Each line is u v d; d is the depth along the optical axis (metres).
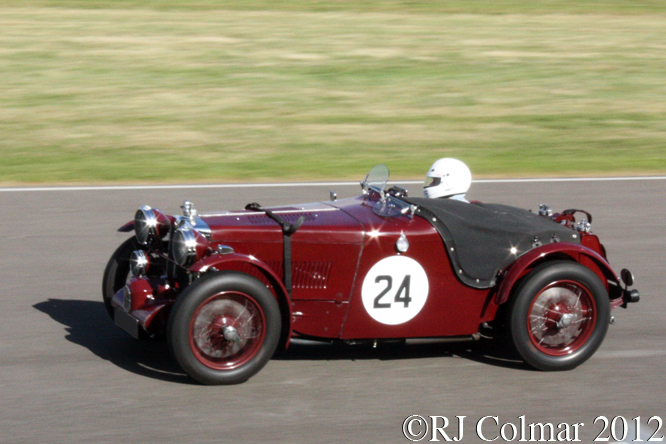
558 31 37.50
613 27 38.81
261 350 7.56
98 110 23.89
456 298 8.31
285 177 18.23
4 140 20.94
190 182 17.48
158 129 22.38
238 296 7.45
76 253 12.28
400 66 30.12
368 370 8.14
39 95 25.12
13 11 37.69
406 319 8.27
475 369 8.26
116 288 9.08
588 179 18.59
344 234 8.04
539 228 8.48
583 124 24.52
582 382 7.94
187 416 6.90
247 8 40.25
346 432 6.69
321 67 29.52
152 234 8.41
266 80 27.67
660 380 8.02
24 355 8.30
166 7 39.66
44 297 10.30
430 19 39.22
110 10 38.66
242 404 7.17
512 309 8.06
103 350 8.50
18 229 13.48
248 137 21.94
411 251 8.16
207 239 7.78
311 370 8.09
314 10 40.41
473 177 18.64
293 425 6.79
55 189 16.45
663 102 27.08
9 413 6.91
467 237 8.26
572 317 8.20
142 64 29.00
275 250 7.96
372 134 22.69
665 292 10.98
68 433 6.55
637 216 15.37
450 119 24.48
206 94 25.88
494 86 28.12
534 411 7.24
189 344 7.30
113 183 17.28
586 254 8.30
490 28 37.59
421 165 19.72
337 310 8.14
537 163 20.30
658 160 21.03
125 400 7.20
